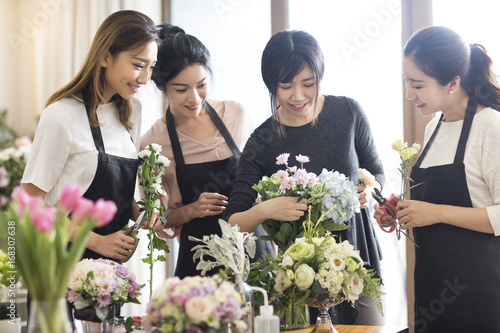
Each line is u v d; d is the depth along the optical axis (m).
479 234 1.91
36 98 4.31
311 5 3.38
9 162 3.44
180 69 2.43
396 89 3.08
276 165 2.28
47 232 1.18
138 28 2.10
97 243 2.01
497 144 1.88
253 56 3.71
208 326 1.26
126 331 1.81
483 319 1.89
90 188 2.11
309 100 2.15
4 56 4.37
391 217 2.09
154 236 2.11
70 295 1.67
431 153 2.06
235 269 1.70
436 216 1.92
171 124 2.72
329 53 3.29
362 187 2.24
